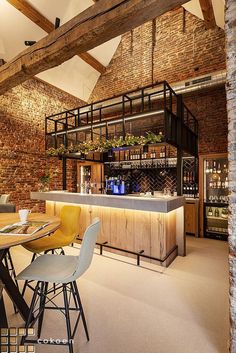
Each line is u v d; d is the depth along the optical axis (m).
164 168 6.12
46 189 5.64
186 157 5.74
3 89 3.84
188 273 3.10
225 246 4.52
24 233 1.72
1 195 5.14
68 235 2.69
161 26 6.36
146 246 3.53
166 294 2.51
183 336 1.82
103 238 4.08
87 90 7.67
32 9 4.57
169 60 6.20
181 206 3.76
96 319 2.04
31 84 6.07
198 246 4.51
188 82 4.95
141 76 6.71
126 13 1.94
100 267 3.30
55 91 6.78
